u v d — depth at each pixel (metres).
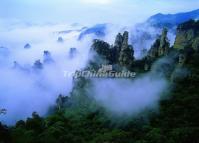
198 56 106.31
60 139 69.38
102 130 79.94
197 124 77.62
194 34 112.12
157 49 115.06
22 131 62.91
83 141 71.62
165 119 81.62
